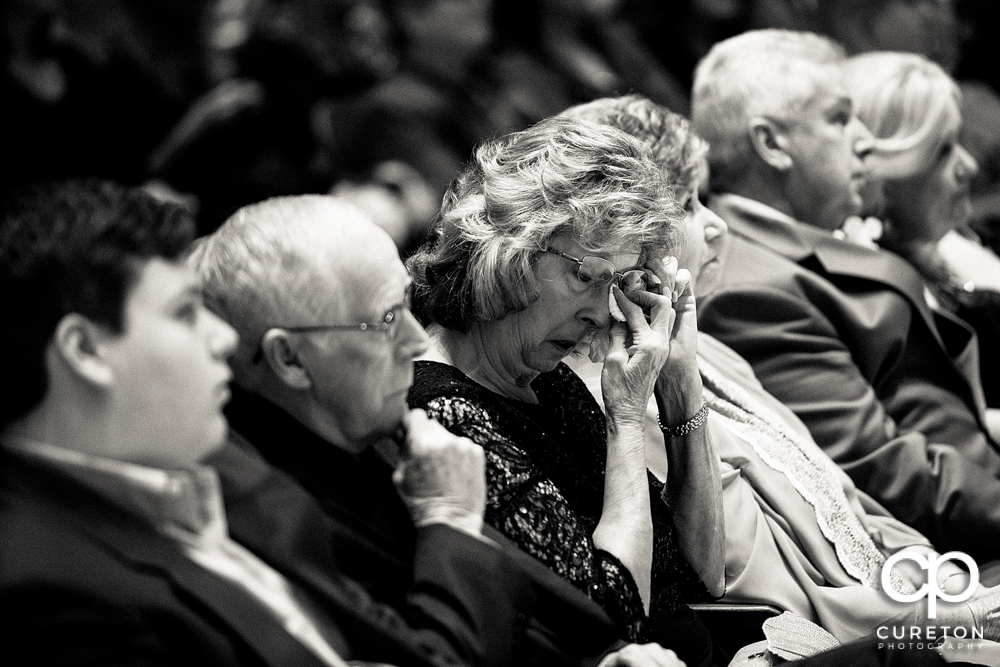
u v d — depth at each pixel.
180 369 5.21
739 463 9.29
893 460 10.65
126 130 19.16
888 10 19.08
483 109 21.11
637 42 24.66
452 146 20.69
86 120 18.86
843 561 9.30
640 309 7.73
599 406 8.47
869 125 13.23
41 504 4.99
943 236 14.04
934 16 18.97
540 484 7.14
